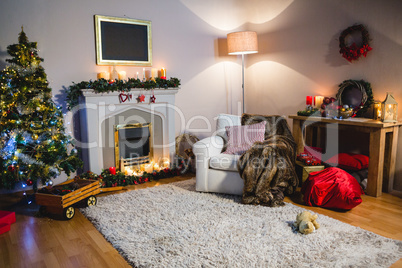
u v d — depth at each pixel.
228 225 2.62
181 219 2.75
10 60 2.96
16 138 2.93
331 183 3.01
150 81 3.96
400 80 3.31
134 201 3.21
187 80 4.69
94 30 3.82
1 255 2.27
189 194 3.40
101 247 2.36
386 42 3.39
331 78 3.99
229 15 4.97
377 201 3.20
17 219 2.90
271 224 2.62
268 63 4.87
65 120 3.72
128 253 2.22
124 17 4.00
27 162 3.02
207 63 4.86
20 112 3.11
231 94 5.21
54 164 3.12
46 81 3.16
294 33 4.40
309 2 4.15
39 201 2.88
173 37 4.47
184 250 2.24
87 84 3.54
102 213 2.92
